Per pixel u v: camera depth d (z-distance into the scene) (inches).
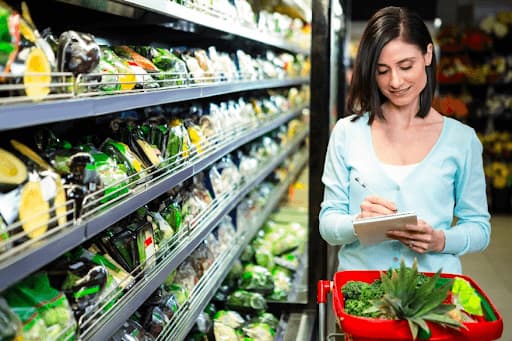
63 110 51.3
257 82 144.8
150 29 117.7
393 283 59.4
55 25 90.4
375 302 59.7
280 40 166.6
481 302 63.0
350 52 410.0
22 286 53.5
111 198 66.1
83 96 57.4
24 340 49.4
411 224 67.0
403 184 77.8
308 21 237.3
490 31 324.5
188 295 99.2
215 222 111.2
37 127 62.8
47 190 52.6
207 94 101.0
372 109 80.4
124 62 76.4
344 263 82.7
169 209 94.2
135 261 76.0
